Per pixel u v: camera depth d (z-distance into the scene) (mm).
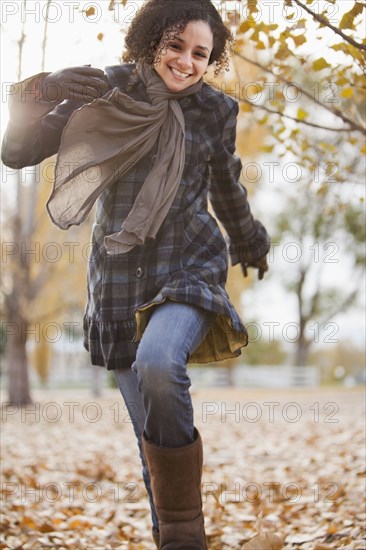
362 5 7734
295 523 10633
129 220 5789
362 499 11562
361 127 9703
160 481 5707
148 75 6086
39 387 79125
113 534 10289
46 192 45500
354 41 7930
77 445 24203
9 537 9875
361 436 22312
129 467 18469
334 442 21625
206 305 5727
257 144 36844
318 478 14492
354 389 55531
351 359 90188
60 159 5836
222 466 18031
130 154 5973
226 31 6352
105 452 21984
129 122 5906
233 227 7172
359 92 9562
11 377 45594
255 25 9094
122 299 6168
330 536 9469
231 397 46656
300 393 51219
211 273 6094
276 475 15953
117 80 6281
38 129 6203
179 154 5969
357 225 51375
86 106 5789
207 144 6340
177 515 5727
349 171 11266
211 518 10867
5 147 6219
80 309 51031
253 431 27906
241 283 53000
